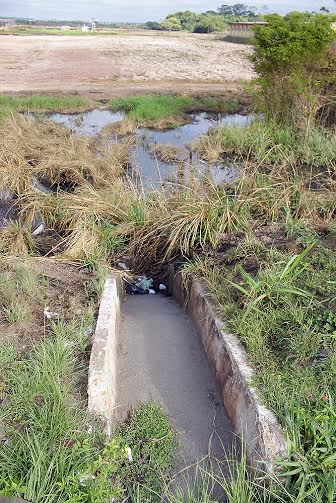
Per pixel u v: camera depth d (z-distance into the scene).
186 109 14.23
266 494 2.90
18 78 19.39
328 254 4.86
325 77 9.93
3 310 4.37
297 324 3.94
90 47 31.94
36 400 3.35
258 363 3.66
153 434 3.60
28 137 9.82
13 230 6.24
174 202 6.46
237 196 6.30
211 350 4.30
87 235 6.02
